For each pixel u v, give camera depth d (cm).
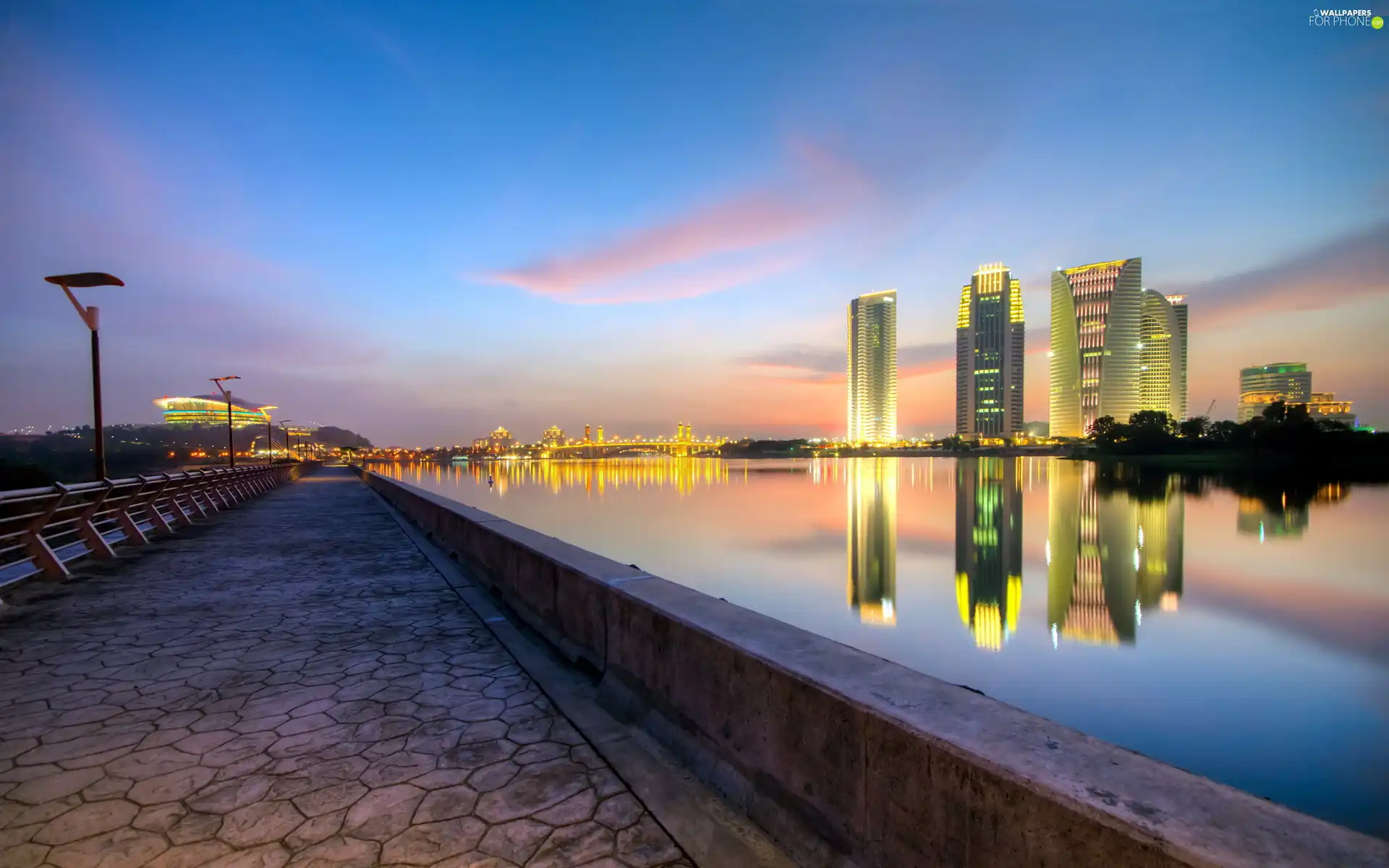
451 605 725
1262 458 15388
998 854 180
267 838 279
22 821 292
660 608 378
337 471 6775
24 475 4572
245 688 464
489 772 337
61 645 571
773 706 277
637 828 284
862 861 225
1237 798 160
